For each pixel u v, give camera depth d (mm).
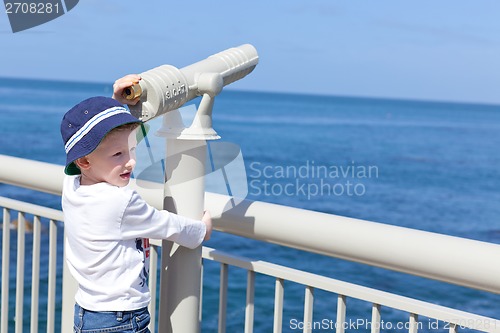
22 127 55844
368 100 122938
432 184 38750
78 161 1755
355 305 11391
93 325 1773
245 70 1818
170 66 1638
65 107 77750
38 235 2451
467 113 108750
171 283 1800
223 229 1866
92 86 132625
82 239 1760
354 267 18969
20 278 2521
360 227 1578
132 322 1773
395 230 1531
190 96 1658
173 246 1784
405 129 70000
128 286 1748
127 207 1704
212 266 14281
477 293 16469
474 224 30469
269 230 1734
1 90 113812
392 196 34656
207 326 10539
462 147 55531
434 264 1461
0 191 26641
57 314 8984
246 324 1862
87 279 1786
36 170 2322
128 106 1634
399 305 1552
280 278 1782
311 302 1744
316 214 1672
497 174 42625
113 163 1721
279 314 1801
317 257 19797
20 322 2539
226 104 102000
